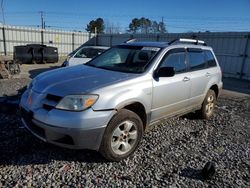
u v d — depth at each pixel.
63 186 3.08
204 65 5.65
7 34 23.08
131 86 3.77
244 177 3.54
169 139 4.67
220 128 5.50
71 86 3.47
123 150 3.73
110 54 4.97
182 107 4.95
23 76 11.84
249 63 15.11
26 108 3.63
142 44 4.92
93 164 3.60
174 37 19.39
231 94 10.12
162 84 4.25
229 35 16.03
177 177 3.42
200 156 4.08
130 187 3.14
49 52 19.91
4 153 3.77
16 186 3.03
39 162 3.58
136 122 3.81
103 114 3.35
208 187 3.25
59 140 3.29
